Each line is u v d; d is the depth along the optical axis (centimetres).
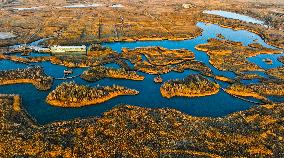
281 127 15712
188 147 13875
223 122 15962
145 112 16575
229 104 18262
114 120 15725
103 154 13225
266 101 18462
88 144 13838
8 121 15475
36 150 13338
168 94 18688
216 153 13612
